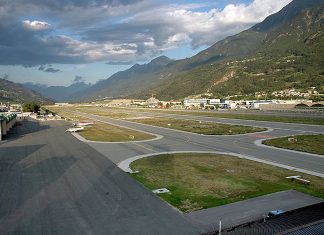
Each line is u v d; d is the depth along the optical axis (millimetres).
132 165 36125
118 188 27234
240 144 50094
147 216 21141
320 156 39562
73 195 25422
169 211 22000
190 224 19875
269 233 15875
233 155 41406
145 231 18953
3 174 32406
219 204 23297
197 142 53344
